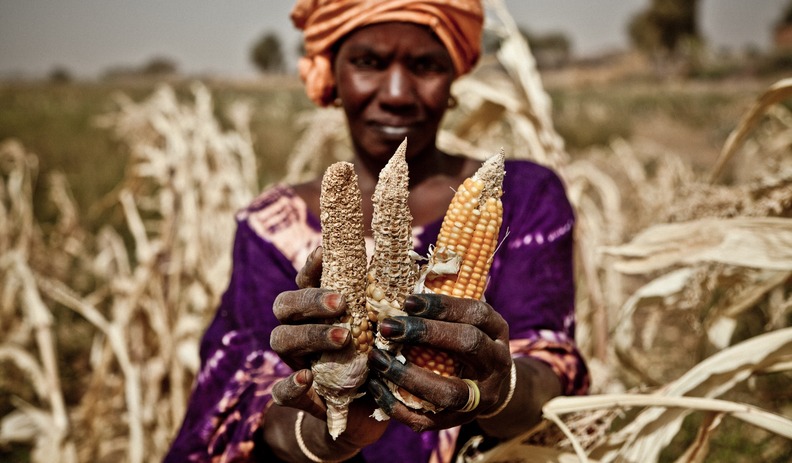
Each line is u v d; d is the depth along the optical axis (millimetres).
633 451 1837
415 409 1258
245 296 1876
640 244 2119
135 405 3244
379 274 1233
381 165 1891
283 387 1244
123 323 3492
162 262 3570
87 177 11562
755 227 2027
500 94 3100
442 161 1962
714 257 2027
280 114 23938
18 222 5070
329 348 1186
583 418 1870
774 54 67500
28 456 3537
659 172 5207
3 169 7074
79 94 57625
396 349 1242
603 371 2713
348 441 1417
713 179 2398
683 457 1889
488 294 1756
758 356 1882
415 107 1809
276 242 1875
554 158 2951
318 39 1886
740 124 2297
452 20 1805
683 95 39656
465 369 1298
